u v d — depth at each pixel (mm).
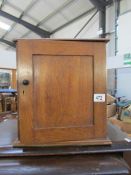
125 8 3414
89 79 891
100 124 904
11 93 3361
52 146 866
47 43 855
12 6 4797
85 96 894
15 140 925
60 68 873
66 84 881
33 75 858
